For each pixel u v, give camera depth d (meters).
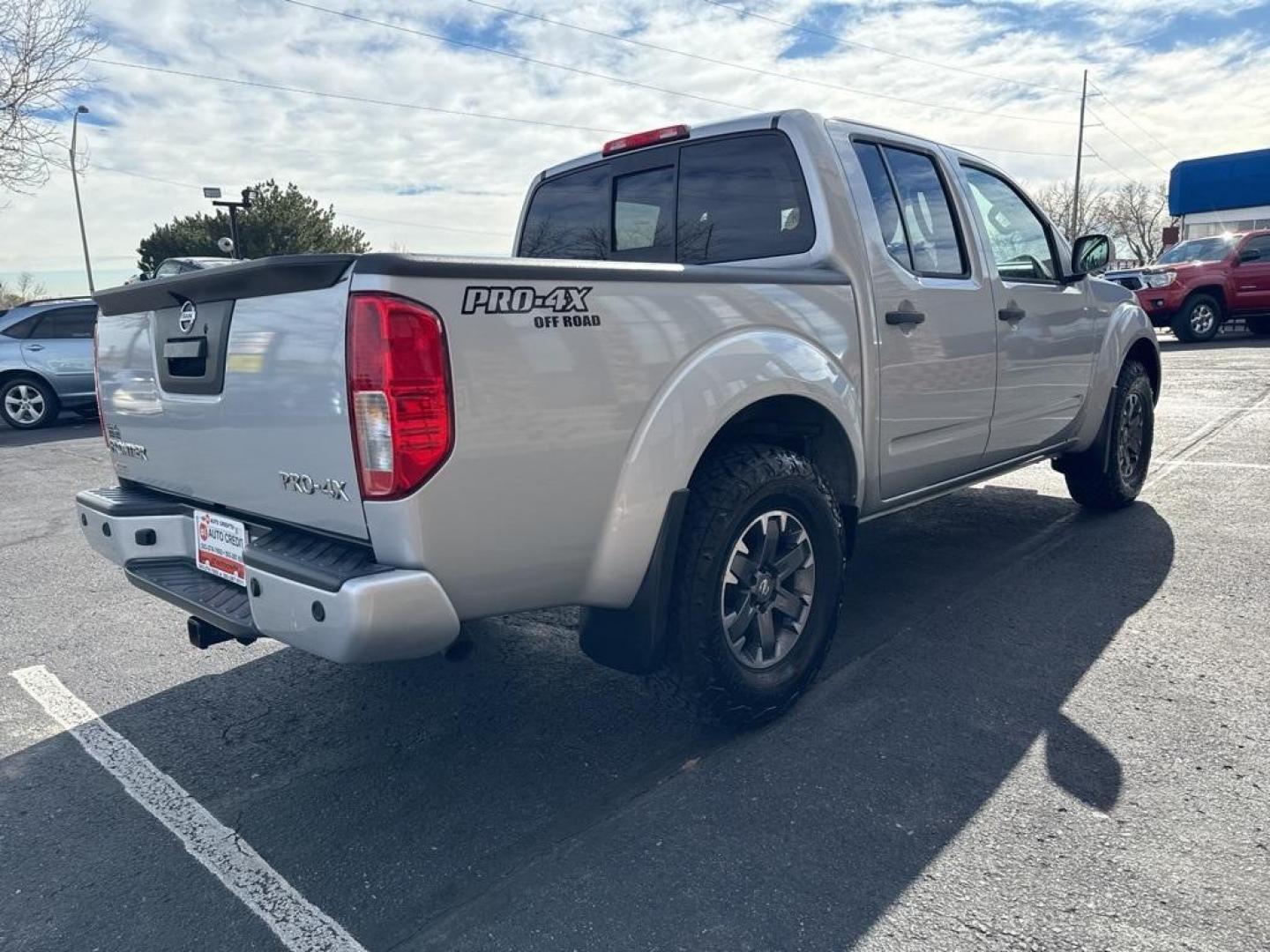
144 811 2.67
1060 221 56.88
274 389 2.38
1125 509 5.50
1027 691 3.16
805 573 3.05
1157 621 3.72
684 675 2.74
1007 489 6.24
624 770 2.78
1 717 3.34
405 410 2.10
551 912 2.14
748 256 3.50
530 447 2.31
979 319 3.89
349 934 2.11
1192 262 15.80
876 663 3.44
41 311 12.68
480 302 2.20
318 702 3.37
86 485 8.27
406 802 2.66
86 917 2.20
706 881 2.22
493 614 2.41
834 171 3.31
